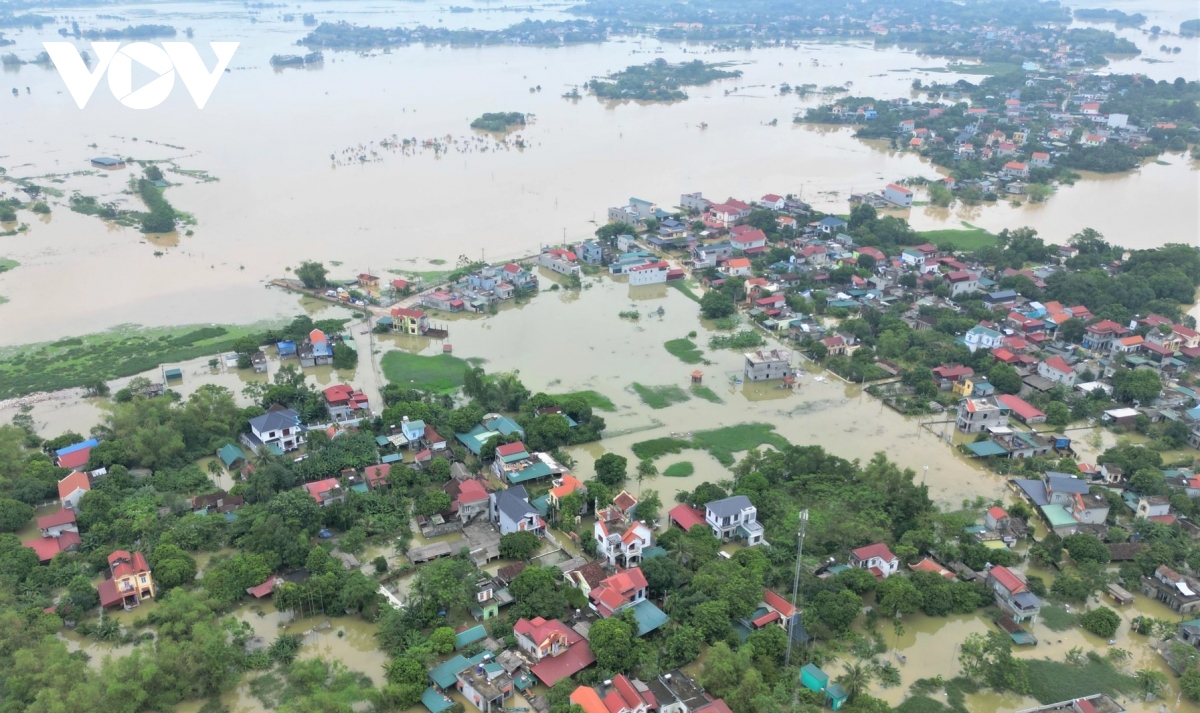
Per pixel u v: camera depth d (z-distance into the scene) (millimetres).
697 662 108438
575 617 112438
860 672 101250
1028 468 151625
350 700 96875
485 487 141875
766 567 121500
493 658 105250
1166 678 105625
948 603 117250
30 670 99188
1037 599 116562
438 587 114375
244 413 162375
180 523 130375
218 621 113750
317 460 147625
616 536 123375
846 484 142125
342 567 121875
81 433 164125
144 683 98812
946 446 163125
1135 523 134125
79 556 125938
